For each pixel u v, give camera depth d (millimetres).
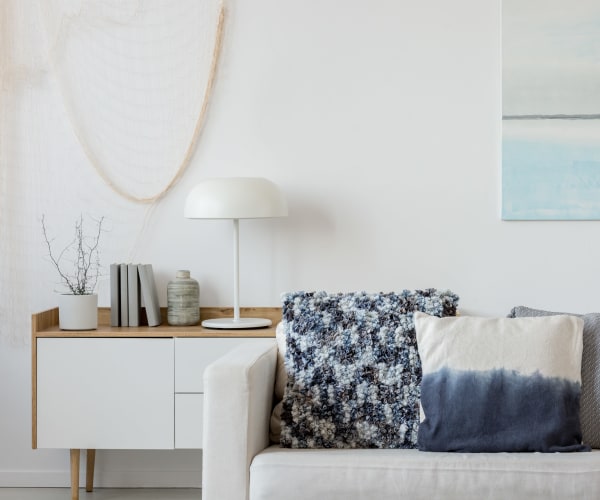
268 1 3549
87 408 3242
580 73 3480
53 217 3598
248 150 3564
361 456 2262
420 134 3541
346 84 3545
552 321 2496
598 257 3520
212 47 3553
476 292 3543
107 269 3602
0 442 3625
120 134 3586
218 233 3586
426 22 3531
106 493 3529
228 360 2393
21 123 3588
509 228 3533
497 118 3523
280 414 2562
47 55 3576
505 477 2197
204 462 2299
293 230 3566
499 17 3512
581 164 3490
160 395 3238
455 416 2371
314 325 2602
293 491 2219
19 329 3611
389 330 2578
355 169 3553
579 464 2209
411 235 3549
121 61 3576
